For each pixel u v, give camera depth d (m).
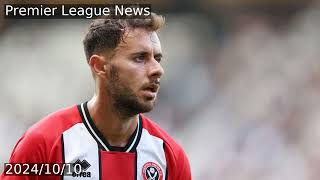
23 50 57.47
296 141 53.31
